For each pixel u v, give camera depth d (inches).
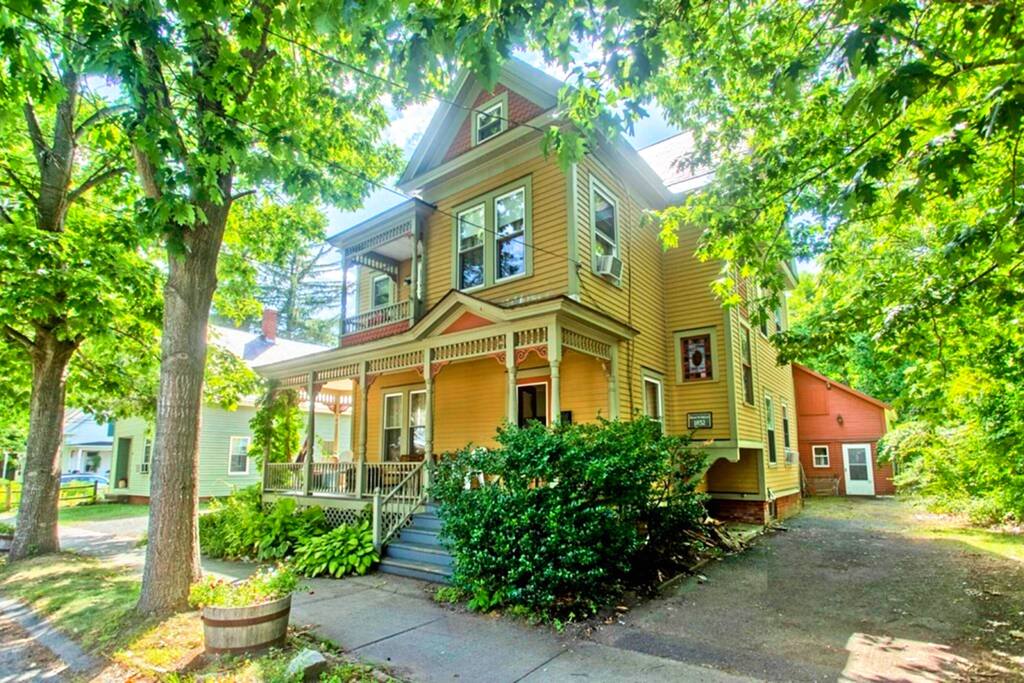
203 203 254.5
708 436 467.8
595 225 405.7
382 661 185.6
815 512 611.2
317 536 374.6
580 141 209.8
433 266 464.8
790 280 652.1
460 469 268.2
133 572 321.7
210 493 757.3
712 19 223.9
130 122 207.5
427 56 160.6
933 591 268.2
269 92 257.8
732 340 476.1
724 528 424.8
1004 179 180.9
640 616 233.9
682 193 498.3
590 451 250.1
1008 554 346.9
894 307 248.5
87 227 395.9
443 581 292.7
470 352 366.3
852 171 187.3
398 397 525.0
